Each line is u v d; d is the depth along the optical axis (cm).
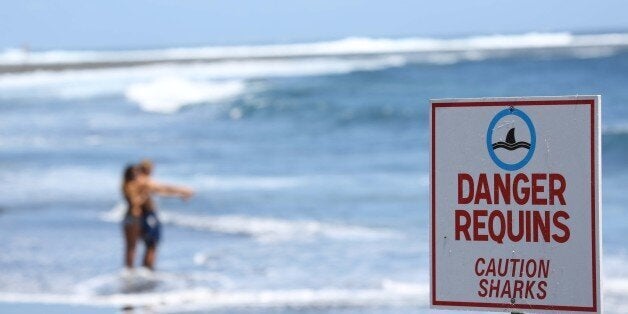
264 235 2845
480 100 514
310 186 3891
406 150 4897
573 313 498
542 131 503
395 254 2511
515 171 509
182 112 6706
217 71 10588
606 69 8125
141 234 2277
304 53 14738
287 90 7294
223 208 3434
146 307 1908
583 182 495
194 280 2209
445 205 522
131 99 7450
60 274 2309
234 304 1919
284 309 1866
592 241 494
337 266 2370
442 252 523
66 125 6369
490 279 514
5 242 2780
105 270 2347
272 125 6000
